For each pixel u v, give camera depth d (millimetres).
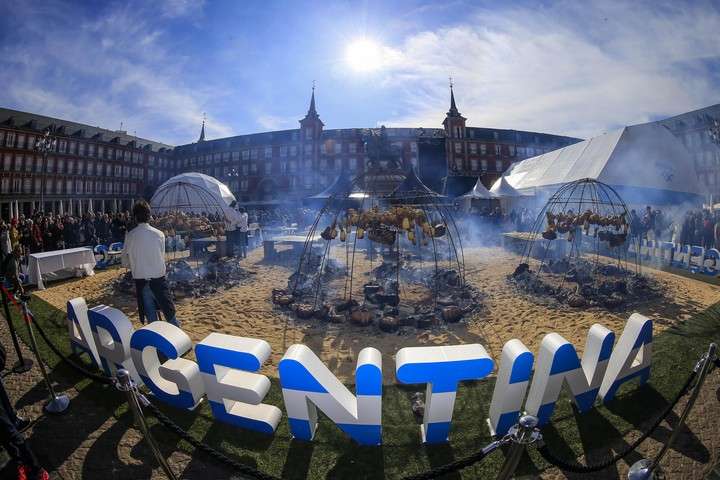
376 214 8578
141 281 5348
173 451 3348
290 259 14070
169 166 78250
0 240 10992
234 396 3547
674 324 6359
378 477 3070
